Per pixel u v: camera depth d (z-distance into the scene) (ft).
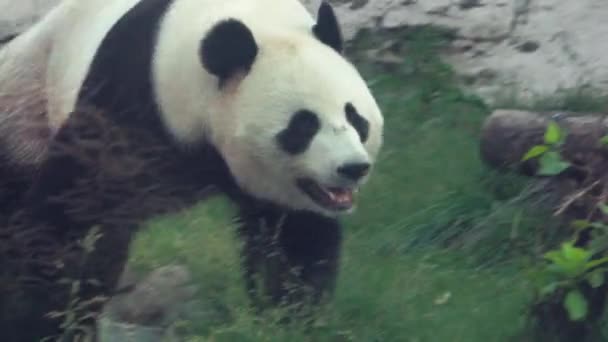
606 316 37.24
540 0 60.29
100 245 38.81
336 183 36.94
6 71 43.06
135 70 38.37
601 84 56.34
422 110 55.93
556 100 54.08
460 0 61.00
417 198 48.80
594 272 34.83
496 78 58.03
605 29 58.44
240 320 39.47
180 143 38.68
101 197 38.32
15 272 39.37
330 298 41.01
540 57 58.29
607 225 36.70
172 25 38.78
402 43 60.18
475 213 47.14
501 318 40.11
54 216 38.63
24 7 63.21
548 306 37.63
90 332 38.09
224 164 39.32
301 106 37.17
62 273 39.06
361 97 37.96
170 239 46.06
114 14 40.60
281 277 41.37
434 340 39.47
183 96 38.24
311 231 40.75
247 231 41.70
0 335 40.09
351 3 61.98
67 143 38.22
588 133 40.40
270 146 37.63
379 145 38.99
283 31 38.68
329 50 38.50
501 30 59.82
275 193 39.34
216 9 39.04
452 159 51.16
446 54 59.72
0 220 41.06
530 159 44.57
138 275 43.83
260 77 37.68
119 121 38.19
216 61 37.50
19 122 42.24
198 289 42.96
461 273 43.96
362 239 46.96
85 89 38.65
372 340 39.73
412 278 43.14
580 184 39.70
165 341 39.60
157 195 39.14
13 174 42.16
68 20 42.04
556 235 42.96
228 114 38.11
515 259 44.39
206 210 47.83
